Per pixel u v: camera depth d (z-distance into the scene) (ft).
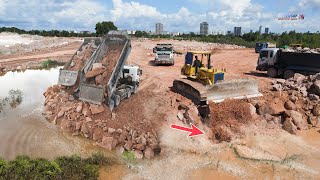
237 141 49.42
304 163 43.47
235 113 54.65
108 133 48.73
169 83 75.36
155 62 106.32
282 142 49.80
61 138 50.08
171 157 44.55
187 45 187.73
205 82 58.85
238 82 59.00
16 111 62.03
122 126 50.16
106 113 54.03
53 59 123.65
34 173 34.96
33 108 64.08
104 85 56.95
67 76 67.05
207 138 49.75
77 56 75.51
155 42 213.87
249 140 49.93
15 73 100.42
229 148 47.21
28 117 58.85
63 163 39.06
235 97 58.70
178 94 63.31
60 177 35.47
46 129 53.47
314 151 47.11
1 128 53.21
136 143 46.57
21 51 145.89
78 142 48.78
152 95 64.28
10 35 264.31
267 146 48.32
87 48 76.89
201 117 54.19
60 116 56.49
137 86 68.33
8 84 84.33
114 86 58.34
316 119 56.59
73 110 55.88
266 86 70.54
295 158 44.73
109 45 66.85
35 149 45.88
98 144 47.75
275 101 58.59
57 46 172.86
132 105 58.54
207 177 39.96
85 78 60.08
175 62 116.06
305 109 58.90
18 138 49.57
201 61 65.05
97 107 54.19
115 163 42.45
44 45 178.09
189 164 42.88
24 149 45.78
